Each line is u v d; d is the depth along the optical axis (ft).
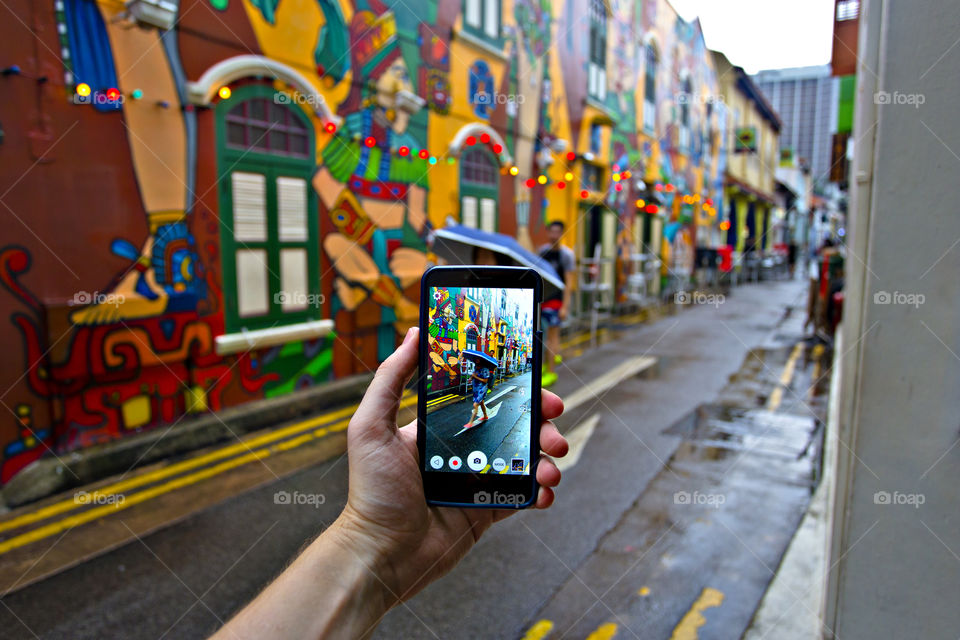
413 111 20.07
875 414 4.91
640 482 12.31
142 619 7.89
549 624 7.94
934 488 4.71
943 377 4.60
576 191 32.78
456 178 23.15
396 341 20.62
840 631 5.22
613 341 29.37
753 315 39.91
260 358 15.85
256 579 8.73
